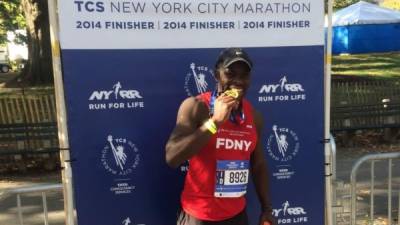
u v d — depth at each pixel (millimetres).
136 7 3121
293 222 3594
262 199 3107
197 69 3254
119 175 3215
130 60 3148
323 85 3498
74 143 3111
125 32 3123
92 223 3205
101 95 3125
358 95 10164
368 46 29234
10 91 14281
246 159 2875
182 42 3217
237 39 3305
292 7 3371
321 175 3584
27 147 8633
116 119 3166
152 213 3305
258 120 2996
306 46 3430
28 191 3625
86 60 3078
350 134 10086
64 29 3023
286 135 3484
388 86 10305
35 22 16219
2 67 34312
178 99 3246
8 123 8555
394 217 5770
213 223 2840
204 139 2641
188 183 2893
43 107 8734
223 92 2775
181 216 2957
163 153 3266
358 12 29516
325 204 3621
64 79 3055
